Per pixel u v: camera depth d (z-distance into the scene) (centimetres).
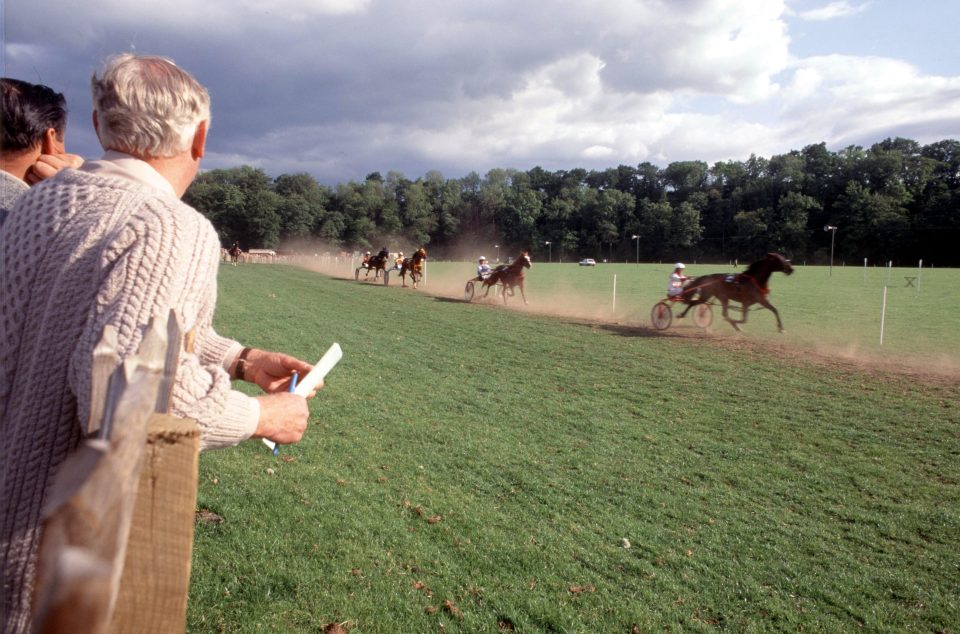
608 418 853
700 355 1360
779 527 532
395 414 823
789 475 659
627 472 646
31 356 128
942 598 429
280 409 153
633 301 2666
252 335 1427
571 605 391
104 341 110
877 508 580
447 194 13325
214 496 514
